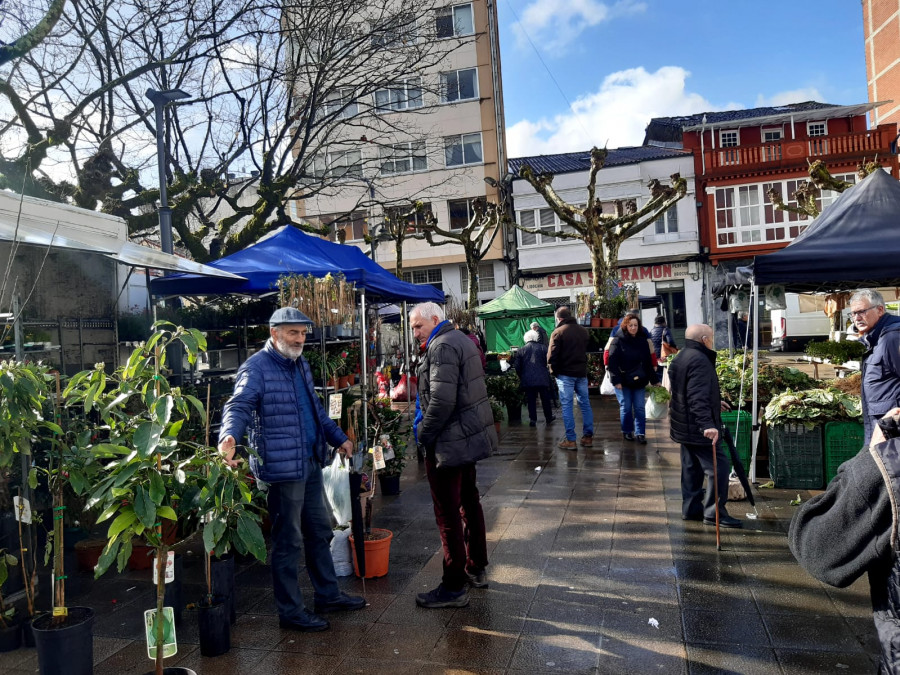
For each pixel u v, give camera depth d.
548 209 26.86
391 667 3.12
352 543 4.30
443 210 27.48
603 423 10.56
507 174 27.61
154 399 2.52
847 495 1.88
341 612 3.74
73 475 2.90
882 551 1.79
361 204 15.31
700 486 5.16
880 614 1.91
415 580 4.21
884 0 30.83
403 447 6.55
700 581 3.96
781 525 4.97
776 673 2.90
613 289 16.78
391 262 27.95
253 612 3.82
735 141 27.09
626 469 7.11
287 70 11.81
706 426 4.84
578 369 8.40
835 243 5.77
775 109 30.67
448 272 28.06
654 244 26.19
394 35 13.79
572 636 3.33
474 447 3.67
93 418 5.13
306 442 3.62
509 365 13.04
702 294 26.14
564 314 8.48
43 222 4.52
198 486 2.55
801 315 25.23
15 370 3.11
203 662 3.24
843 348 11.09
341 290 6.06
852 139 25.38
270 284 6.46
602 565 4.29
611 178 26.39
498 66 27.83
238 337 8.62
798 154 25.47
